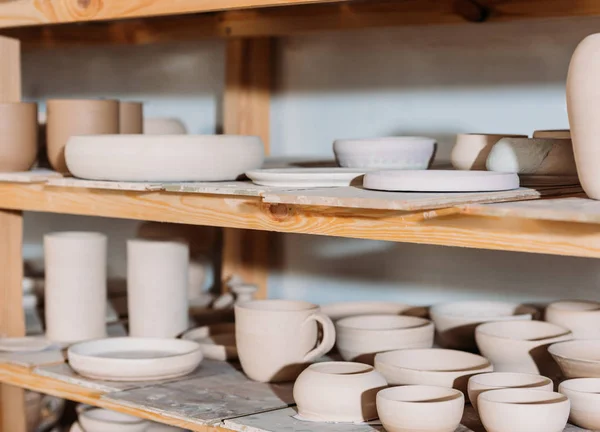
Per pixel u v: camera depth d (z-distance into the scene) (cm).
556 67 168
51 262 178
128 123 185
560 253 104
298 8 185
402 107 188
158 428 170
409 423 113
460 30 179
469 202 107
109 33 214
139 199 147
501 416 111
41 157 195
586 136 111
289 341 145
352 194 113
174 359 150
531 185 129
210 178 144
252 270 210
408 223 115
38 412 199
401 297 191
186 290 178
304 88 204
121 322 196
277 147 209
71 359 154
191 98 228
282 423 126
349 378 126
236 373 156
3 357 167
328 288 202
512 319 150
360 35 193
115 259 249
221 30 198
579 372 125
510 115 174
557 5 160
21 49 241
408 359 140
